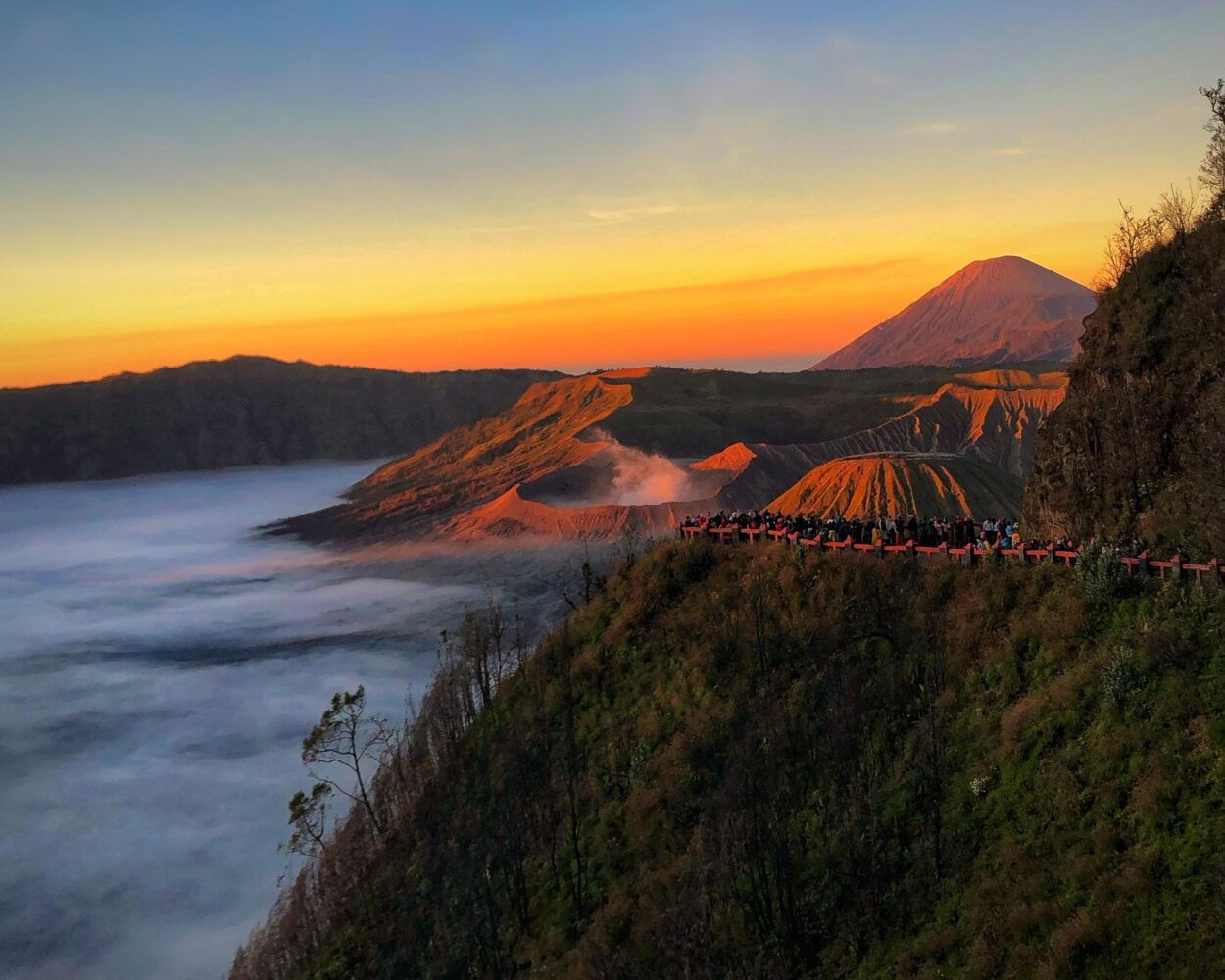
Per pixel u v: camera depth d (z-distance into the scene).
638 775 50.62
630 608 61.03
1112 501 47.81
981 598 46.44
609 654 59.72
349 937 57.41
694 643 55.75
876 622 49.22
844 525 58.31
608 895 46.03
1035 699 39.91
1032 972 30.78
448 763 65.25
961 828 37.72
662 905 42.00
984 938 32.94
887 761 42.81
